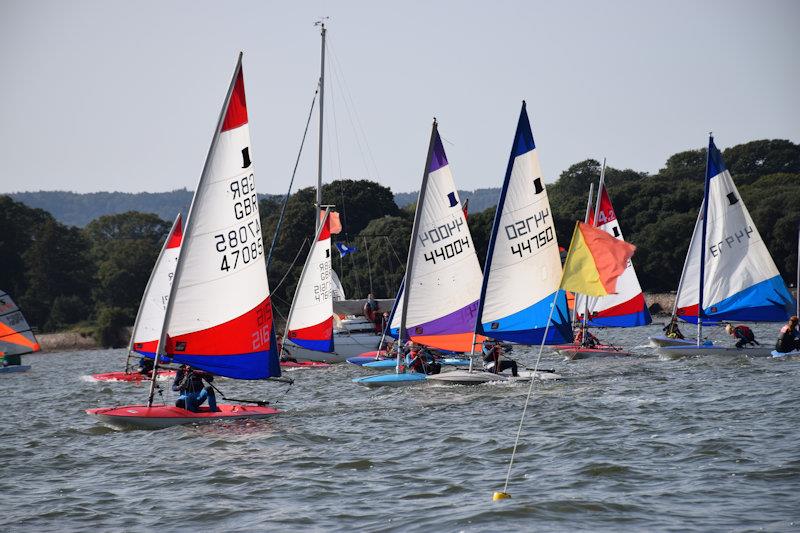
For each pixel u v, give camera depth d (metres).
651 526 52.88
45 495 66.31
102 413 93.25
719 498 57.88
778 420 82.75
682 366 139.38
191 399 96.31
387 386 125.56
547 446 75.94
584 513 55.78
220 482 68.00
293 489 64.94
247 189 97.81
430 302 126.56
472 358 122.81
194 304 95.06
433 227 126.25
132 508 61.75
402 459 73.56
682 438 76.75
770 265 150.00
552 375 126.81
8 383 185.25
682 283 168.88
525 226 119.69
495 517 55.53
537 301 120.38
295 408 107.31
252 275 98.00
